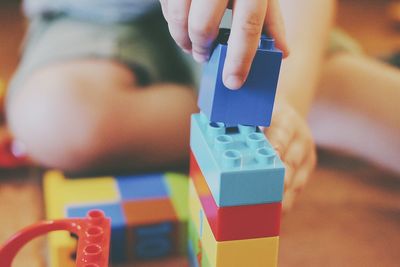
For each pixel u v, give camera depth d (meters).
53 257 0.53
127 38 0.71
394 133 0.70
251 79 0.40
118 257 0.57
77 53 0.68
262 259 0.40
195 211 0.45
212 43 0.41
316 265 0.57
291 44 0.59
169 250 0.58
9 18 1.25
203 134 0.42
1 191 0.68
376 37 1.15
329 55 0.75
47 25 0.77
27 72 0.69
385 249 0.59
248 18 0.38
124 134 0.66
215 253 0.40
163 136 0.68
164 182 0.64
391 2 1.36
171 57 0.76
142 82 0.70
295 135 0.49
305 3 0.61
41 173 0.72
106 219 0.45
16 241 0.44
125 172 0.69
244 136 0.42
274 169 0.39
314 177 0.73
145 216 0.57
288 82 0.56
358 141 0.72
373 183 0.72
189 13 0.40
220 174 0.38
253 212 0.39
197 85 0.71
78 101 0.65
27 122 0.66
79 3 0.73
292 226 0.63
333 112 0.73
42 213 0.64
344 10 1.30
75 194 0.61
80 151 0.66
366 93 0.72
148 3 0.72
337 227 0.63
